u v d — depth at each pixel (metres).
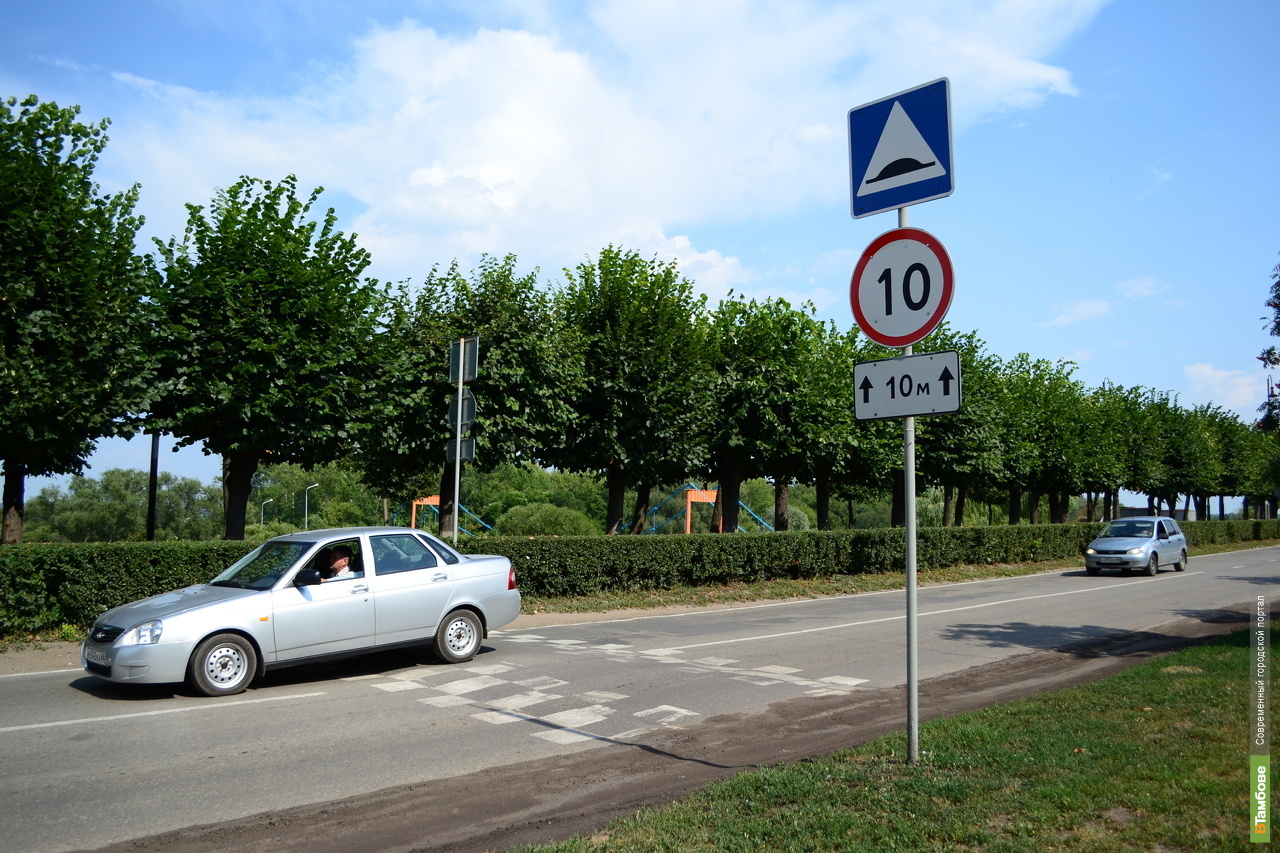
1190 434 47.94
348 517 60.38
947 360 4.84
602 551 17.00
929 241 5.02
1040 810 4.41
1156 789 4.69
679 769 6.02
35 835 4.80
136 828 4.91
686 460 20.34
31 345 11.64
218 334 13.78
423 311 18.25
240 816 5.11
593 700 8.29
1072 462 34.19
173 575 11.59
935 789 4.79
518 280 18.55
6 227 11.42
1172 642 12.01
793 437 22.28
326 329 14.78
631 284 19.84
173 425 13.93
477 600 10.33
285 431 14.16
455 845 4.62
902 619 15.05
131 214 13.30
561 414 18.05
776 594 19.44
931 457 26.62
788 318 23.02
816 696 8.52
